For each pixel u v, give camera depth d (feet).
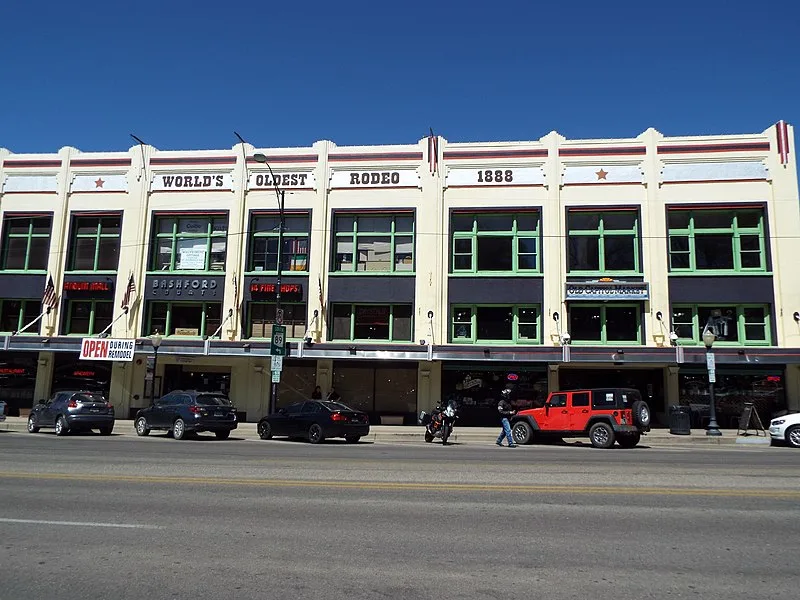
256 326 93.97
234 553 20.26
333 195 94.17
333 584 17.42
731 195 86.69
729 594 16.79
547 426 65.87
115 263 97.04
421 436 76.74
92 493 30.40
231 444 61.00
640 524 24.57
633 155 89.51
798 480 35.60
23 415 95.25
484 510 27.02
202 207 95.81
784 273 83.97
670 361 79.41
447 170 92.68
